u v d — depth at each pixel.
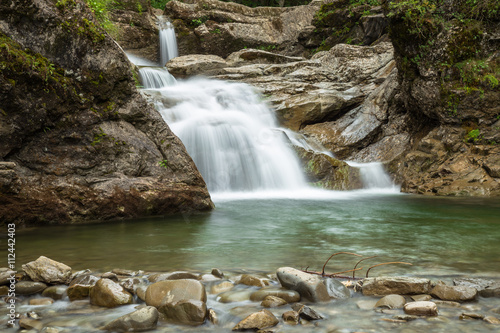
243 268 3.88
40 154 6.36
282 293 3.06
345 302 3.02
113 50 7.09
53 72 6.36
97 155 6.72
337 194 10.68
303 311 2.73
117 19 18.61
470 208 8.09
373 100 14.39
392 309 2.87
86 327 2.65
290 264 4.04
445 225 6.26
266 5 27.06
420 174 11.59
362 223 6.43
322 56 17.41
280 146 11.69
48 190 6.22
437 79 11.59
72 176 6.50
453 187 10.40
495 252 4.50
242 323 2.62
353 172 11.74
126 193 6.70
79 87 6.68
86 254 4.45
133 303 3.06
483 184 10.27
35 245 4.88
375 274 3.67
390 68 15.42
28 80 6.03
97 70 6.87
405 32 11.80
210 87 14.92
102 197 6.51
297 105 14.14
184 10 20.62
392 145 13.00
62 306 3.00
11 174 5.81
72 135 6.58
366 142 13.52
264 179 11.15
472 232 5.70
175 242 5.05
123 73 7.19
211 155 10.77
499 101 11.06
